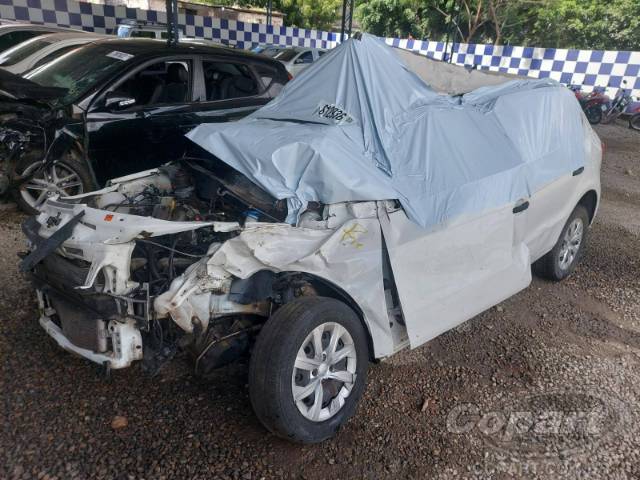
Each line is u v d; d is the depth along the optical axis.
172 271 2.61
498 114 3.85
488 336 3.95
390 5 22.05
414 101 3.45
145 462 2.52
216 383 3.14
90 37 7.16
